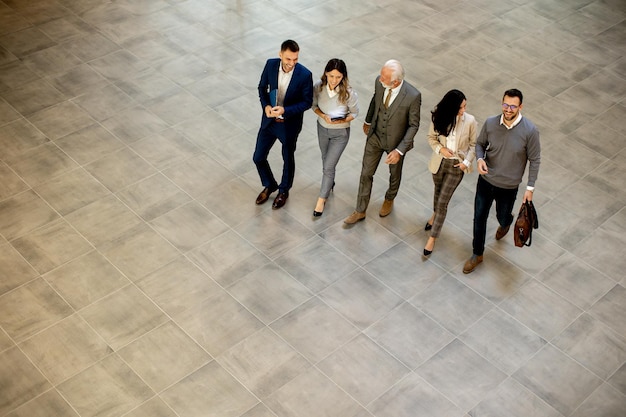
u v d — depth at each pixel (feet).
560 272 22.91
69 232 23.22
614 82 31.35
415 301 21.76
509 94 19.75
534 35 33.99
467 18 34.86
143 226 23.56
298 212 24.32
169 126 27.45
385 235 23.75
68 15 33.32
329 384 19.48
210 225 23.70
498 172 21.13
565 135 28.22
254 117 28.09
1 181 24.86
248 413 18.72
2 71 29.78
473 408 19.15
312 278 22.22
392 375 19.79
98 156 26.02
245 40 32.24
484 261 23.12
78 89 29.04
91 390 19.03
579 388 19.79
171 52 31.32
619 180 26.40
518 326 21.26
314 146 26.89
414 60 31.68
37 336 20.24
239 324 20.83
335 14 34.40
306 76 21.88
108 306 21.11
